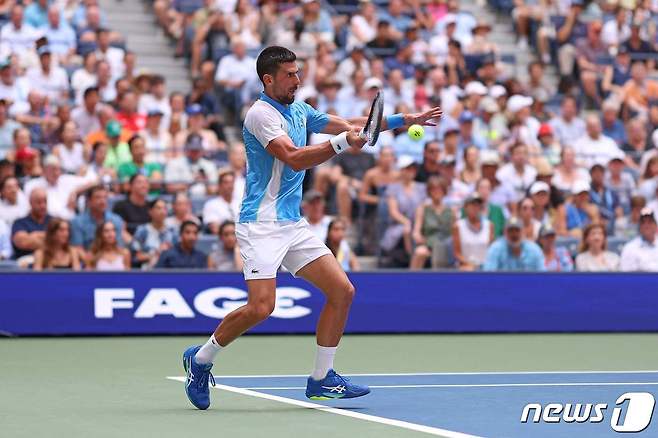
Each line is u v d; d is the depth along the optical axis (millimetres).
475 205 29844
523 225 30422
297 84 15469
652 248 30516
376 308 28062
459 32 42156
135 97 33312
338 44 39438
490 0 44438
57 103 34000
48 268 27375
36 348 24297
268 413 15078
